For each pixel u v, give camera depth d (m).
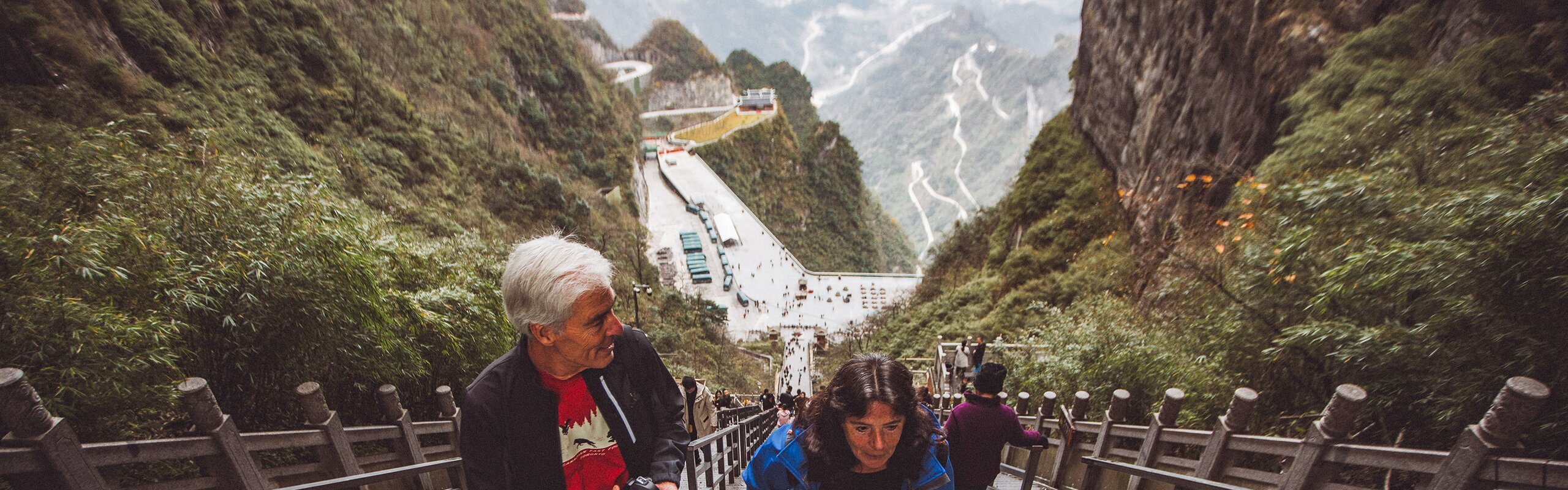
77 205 4.37
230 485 3.29
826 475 2.08
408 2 71.12
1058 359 8.70
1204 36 20.94
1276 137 16.41
